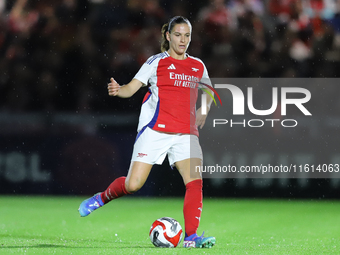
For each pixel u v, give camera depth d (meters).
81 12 46.44
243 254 12.41
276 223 22.58
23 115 35.19
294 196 34.09
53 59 44.62
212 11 47.06
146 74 14.09
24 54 45.12
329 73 47.22
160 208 28.25
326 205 30.17
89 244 14.52
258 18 47.62
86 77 44.50
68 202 31.08
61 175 34.69
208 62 45.69
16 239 15.84
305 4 49.41
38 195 34.81
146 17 47.28
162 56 14.34
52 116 35.00
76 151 34.75
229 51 46.16
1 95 44.44
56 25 45.81
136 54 46.09
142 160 14.11
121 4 47.12
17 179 35.16
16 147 35.12
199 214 13.82
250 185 34.47
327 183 34.12
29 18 46.25
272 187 34.28
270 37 47.44
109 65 45.22
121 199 33.19
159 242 13.59
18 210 27.19
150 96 14.44
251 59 46.16
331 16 50.12
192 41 46.22
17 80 44.47
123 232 19.23
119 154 34.44
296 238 17.66
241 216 25.02
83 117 34.75
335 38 48.84
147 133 14.14
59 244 14.34
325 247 14.69
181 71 14.27
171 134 14.14
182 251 12.62
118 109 43.25
